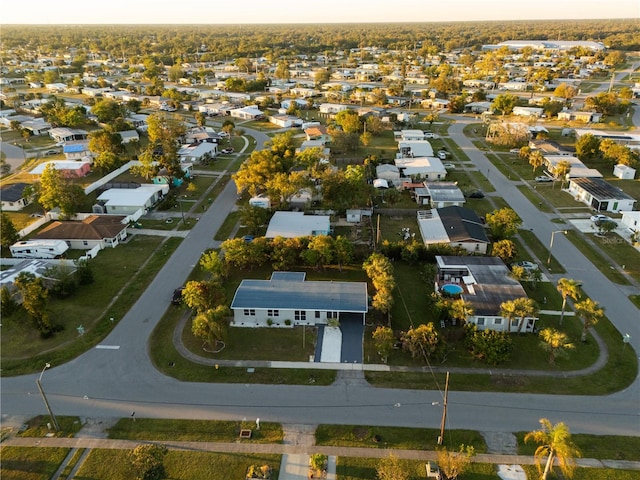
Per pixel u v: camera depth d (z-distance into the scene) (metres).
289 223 74.00
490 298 52.97
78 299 57.34
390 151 123.31
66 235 70.81
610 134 127.81
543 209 84.69
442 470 34.59
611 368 45.44
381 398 42.25
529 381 43.94
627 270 63.41
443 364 46.41
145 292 58.94
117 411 40.91
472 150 124.38
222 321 48.44
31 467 35.72
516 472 35.00
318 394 42.72
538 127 138.12
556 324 52.06
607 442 37.47
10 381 44.41
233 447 37.31
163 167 102.50
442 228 72.06
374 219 81.19
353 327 52.12
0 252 69.81
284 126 151.88
